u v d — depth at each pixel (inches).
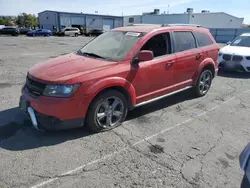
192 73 199.5
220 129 155.0
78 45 776.9
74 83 124.6
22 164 110.5
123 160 116.6
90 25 2053.4
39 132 141.4
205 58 208.2
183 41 188.2
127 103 154.1
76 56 162.1
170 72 175.2
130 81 148.2
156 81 166.6
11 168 107.2
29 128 146.5
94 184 98.9
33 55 480.7
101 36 186.4
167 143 134.6
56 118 125.0
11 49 592.4
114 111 148.4
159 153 123.9
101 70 135.6
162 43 170.9
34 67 149.9
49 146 127.0
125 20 2208.4
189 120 168.1
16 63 375.2
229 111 187.8
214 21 1820.9
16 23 2881.4
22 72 307.7
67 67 138.1
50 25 1967.3
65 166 110.3
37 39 1091.9
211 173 108.3
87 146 128.2
